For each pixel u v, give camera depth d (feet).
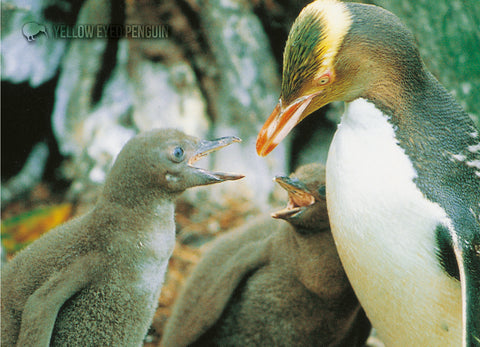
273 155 53.88
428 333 25.44
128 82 53.47
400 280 24.61
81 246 26.02
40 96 53.67
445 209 23.56
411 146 24.21
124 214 26.11
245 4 53.52
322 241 30.09
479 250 23.61
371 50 23.97
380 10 24.94
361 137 24.56
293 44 24.34
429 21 45.68
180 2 52.11
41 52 52.16
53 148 54.90
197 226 48.96
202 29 52.80
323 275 30.19
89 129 52.75
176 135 26.86
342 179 24.85
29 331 23.45
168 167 26.16
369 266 25.07
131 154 26.30
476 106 45.27
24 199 53.57
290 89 24.84
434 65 45.68
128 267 25.88
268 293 31.65
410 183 23.84
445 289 24.18
